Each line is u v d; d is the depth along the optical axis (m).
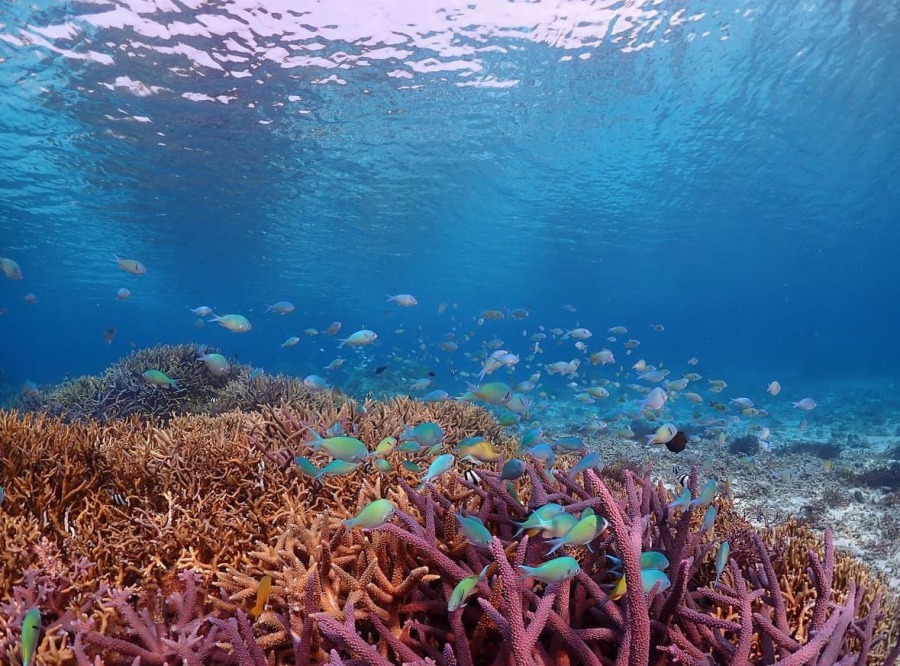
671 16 14.07
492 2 12.75
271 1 11.69
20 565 3.54
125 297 13.55
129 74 13.44
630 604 2.13
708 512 3.61
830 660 2.42
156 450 5.16
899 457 14.12
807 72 17.61
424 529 3.17
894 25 15.45
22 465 4.67
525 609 2.59
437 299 71.31
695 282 66.81
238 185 21.62
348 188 23.66
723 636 2.86
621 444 14.48
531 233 35.34
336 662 2.10
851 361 57.41
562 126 19.61
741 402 11.48
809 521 8.64
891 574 6.79
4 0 10.66
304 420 5.90
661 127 20.64
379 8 12.38
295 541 3.32
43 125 15.73
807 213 34.50
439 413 8.20
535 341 16.36
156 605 3.35
